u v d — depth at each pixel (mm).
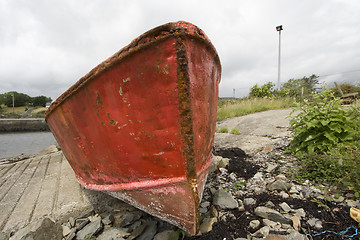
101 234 2180
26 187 3479
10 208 2748
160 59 1514
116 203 2711
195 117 1737
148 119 1717
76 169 2787
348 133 3195
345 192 2426
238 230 2064
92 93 1846
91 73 1747
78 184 3324
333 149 3025
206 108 1943
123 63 1587
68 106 2104
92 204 2654
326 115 3385
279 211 2262
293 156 3732
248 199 2537
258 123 7766
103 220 2355
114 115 1818
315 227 1957
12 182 3812
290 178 2979
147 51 1504
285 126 6492
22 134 25406
